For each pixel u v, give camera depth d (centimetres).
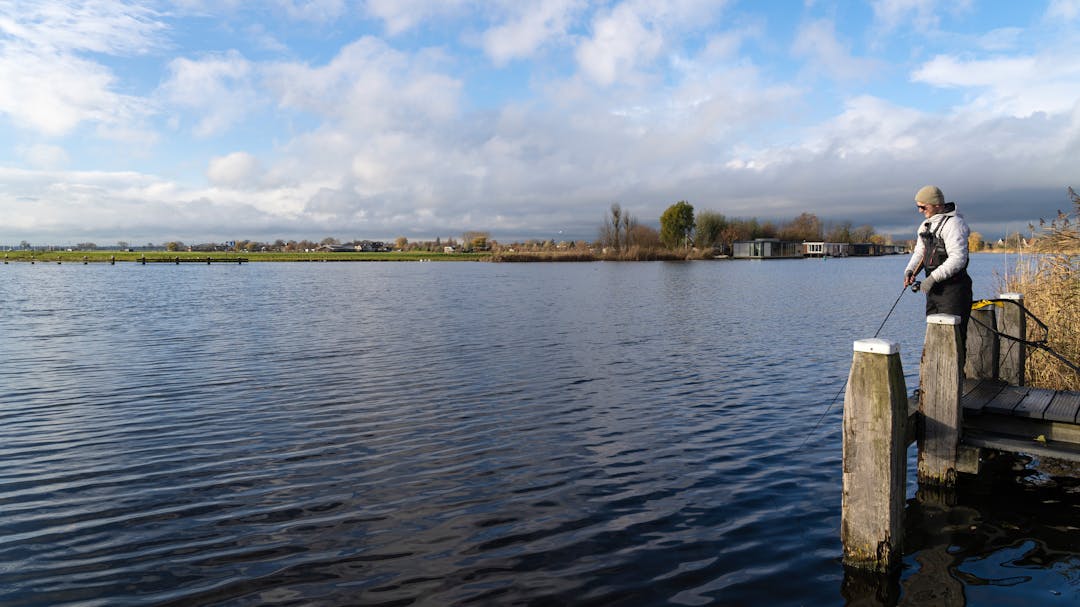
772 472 696
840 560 495
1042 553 502
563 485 660
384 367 1333
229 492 644
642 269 7200
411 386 1147
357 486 660
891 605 432
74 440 825
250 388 1133
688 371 1284
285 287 4344
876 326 2000
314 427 884
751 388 1124
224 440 823
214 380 1203
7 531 555
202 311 2614
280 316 2397
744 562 493
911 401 664
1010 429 621
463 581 466
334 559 501
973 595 443
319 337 1803
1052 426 596
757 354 1490
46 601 441
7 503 618
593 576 473
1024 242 1097
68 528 561
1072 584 456
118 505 611
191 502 618
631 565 489
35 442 818
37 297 3438
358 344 1662
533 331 1920
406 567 488
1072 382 877
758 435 838
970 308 679
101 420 921
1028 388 711
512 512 591
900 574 472
